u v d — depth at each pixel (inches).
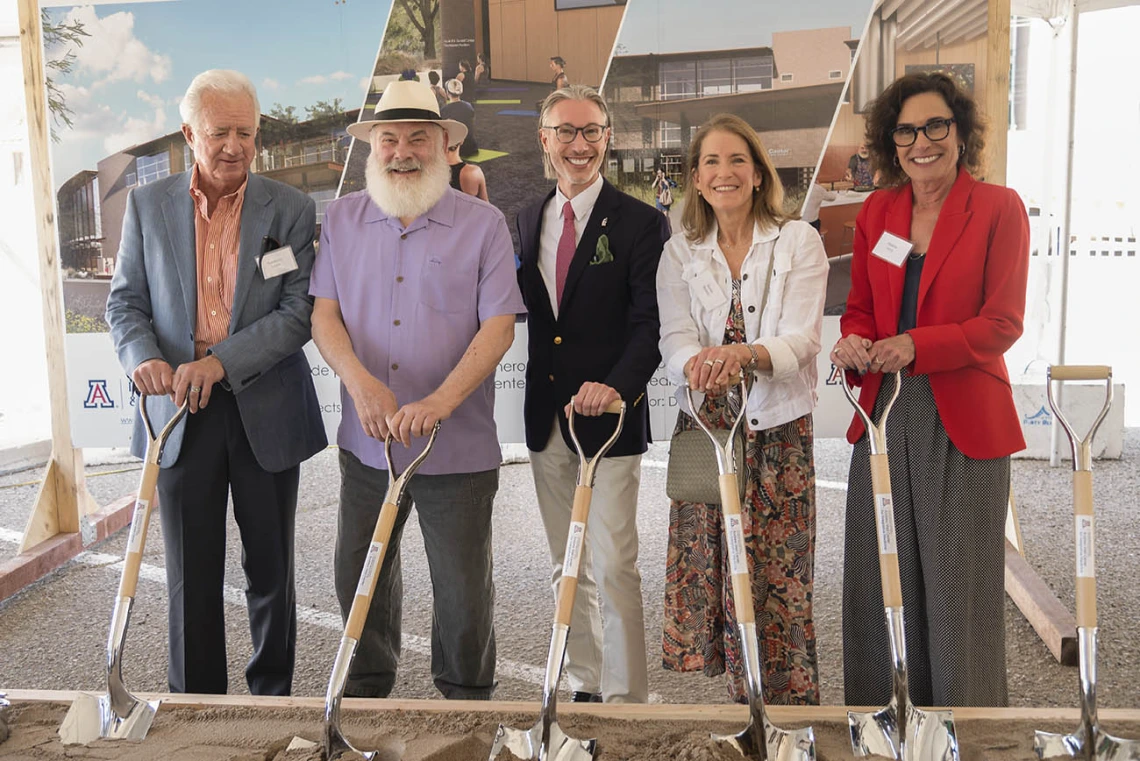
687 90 148.6
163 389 99.0
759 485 96.0
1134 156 293.0
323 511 209.0
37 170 160.4
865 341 89.1
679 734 76.1
